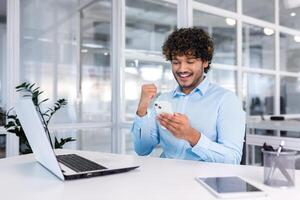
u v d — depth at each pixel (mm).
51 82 3020
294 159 882
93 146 3248
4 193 844
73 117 3152
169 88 3076
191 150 1355
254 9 3490
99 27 3387
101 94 3379
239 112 1413
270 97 3689
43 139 971
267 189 850
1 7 2686
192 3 2703
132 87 3389
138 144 1589
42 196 814
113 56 3426
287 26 3951
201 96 1527
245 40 3395
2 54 2691
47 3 3000
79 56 3229
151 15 3346
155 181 939
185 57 1441
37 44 2918
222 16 3086
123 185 902
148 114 1544
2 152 2666
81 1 3250
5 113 2650
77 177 976
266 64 3666
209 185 858
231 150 1274
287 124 2607
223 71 3125
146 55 3301
